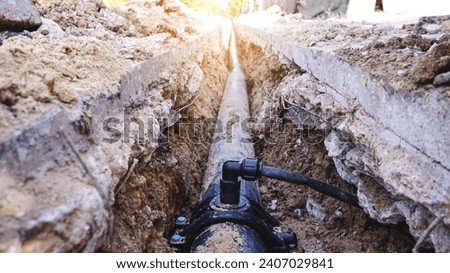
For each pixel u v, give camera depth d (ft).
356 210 11.64
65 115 6.91
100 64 10.37
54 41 11.25
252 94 27.76
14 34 12.26
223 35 53.52
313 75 14.01
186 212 14.10
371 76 8.95
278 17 43.21
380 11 38.22
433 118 6.70
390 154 8.04
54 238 5.32
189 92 18.62
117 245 8.15
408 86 7.55
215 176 14.46
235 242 9.68
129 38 17.95
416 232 7.69
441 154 6.55
